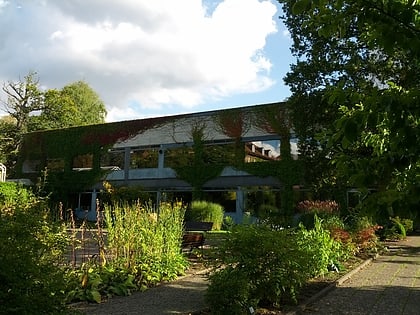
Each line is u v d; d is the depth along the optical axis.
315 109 23.77
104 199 34.22
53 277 4.03
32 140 46.59
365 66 20.84
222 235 7.46
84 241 9.73
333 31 2.87
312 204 22.64
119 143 41.53
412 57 2.70
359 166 2.89
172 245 10.38
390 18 2.56
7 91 52.09
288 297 7.69
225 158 35.56
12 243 3.93
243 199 33.97
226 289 6.24
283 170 32.50
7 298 3.72
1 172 35.56
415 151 2.60
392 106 2.47
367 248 15.28
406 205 2.56
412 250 17.14
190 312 6.75
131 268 8.84
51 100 55.06
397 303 7.75
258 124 34.47
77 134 43.91
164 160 38.78
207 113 37.19
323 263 9.91
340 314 6.93
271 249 6.84
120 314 6.66
